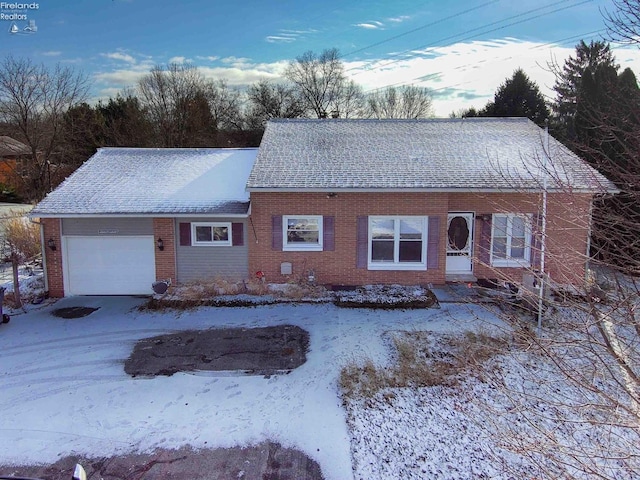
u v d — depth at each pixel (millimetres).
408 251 15102
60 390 9266
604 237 6203
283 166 15594
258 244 15086
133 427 8031
